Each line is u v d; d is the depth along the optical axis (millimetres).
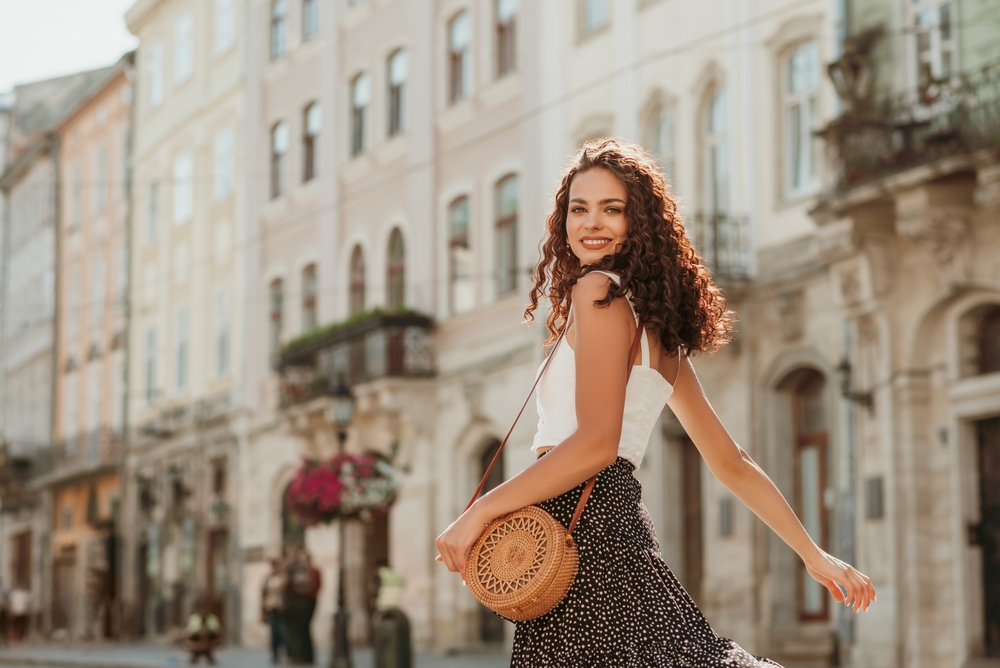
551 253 2719
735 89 18062
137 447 37781
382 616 15914
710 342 2711
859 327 15742
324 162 28375
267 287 30719
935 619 14961
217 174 33531
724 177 18422
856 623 15531
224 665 21938
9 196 51719
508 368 22109
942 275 14695
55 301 45750
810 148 17094
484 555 2375
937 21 14664
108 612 37625
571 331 2506
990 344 14734
